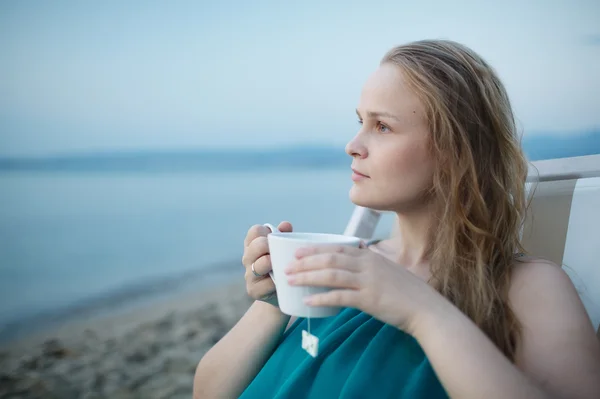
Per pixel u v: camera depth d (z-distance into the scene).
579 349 0.83
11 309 4.82
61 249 6.55
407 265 1.14
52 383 3.32
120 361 3.66
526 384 0.75
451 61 1.03
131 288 5.57
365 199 1.05
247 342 1.12
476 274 0.98
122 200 8.11
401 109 0.99
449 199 1.01
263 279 1.00
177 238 7.15
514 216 1.05
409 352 0.93
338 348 1.00
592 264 1.19
